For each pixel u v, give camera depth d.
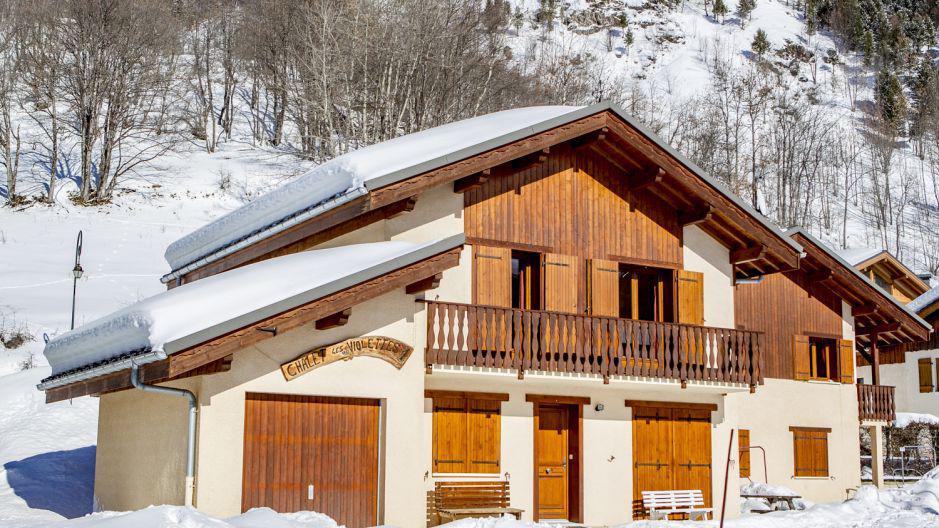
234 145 58.38
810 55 136.00
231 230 17.83
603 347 17.55
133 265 37.88
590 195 18.53
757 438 24.50
